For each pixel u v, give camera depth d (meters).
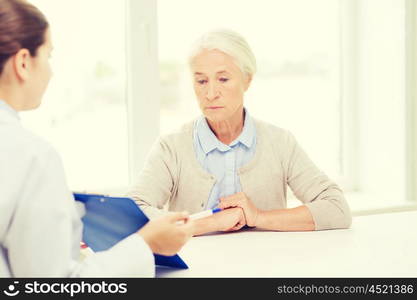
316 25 2.73
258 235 1.47
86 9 2.29
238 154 1.71
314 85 2.75
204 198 1.68
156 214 1.54
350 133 2.84
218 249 1.31
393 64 2.58
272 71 2.62
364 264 1.16
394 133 2.60
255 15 2.57
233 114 1.66
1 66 0.86
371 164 2.77
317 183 1.68
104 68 2.35
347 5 2.77
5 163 0.79
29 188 0.79
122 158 2.43
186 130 1.76
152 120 2.39
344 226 1.53
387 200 2.62
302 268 1.14
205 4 2.47
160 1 2.40
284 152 1.74
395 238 1.40
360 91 2.80
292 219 1.52
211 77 1.58
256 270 1.13
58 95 2.26
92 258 0.86
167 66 2.44
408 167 2.55
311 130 2.77
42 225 0.78
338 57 2.82
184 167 1.71
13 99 0.88
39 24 0.89
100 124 2.36
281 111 2.67
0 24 0.84
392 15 2.56
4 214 0.77
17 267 0.79
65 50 2.26
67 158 2.31
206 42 1.58
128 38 2.34
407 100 2.52
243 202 1.52
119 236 1.06
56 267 0.78
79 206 1.03
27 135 0.83
